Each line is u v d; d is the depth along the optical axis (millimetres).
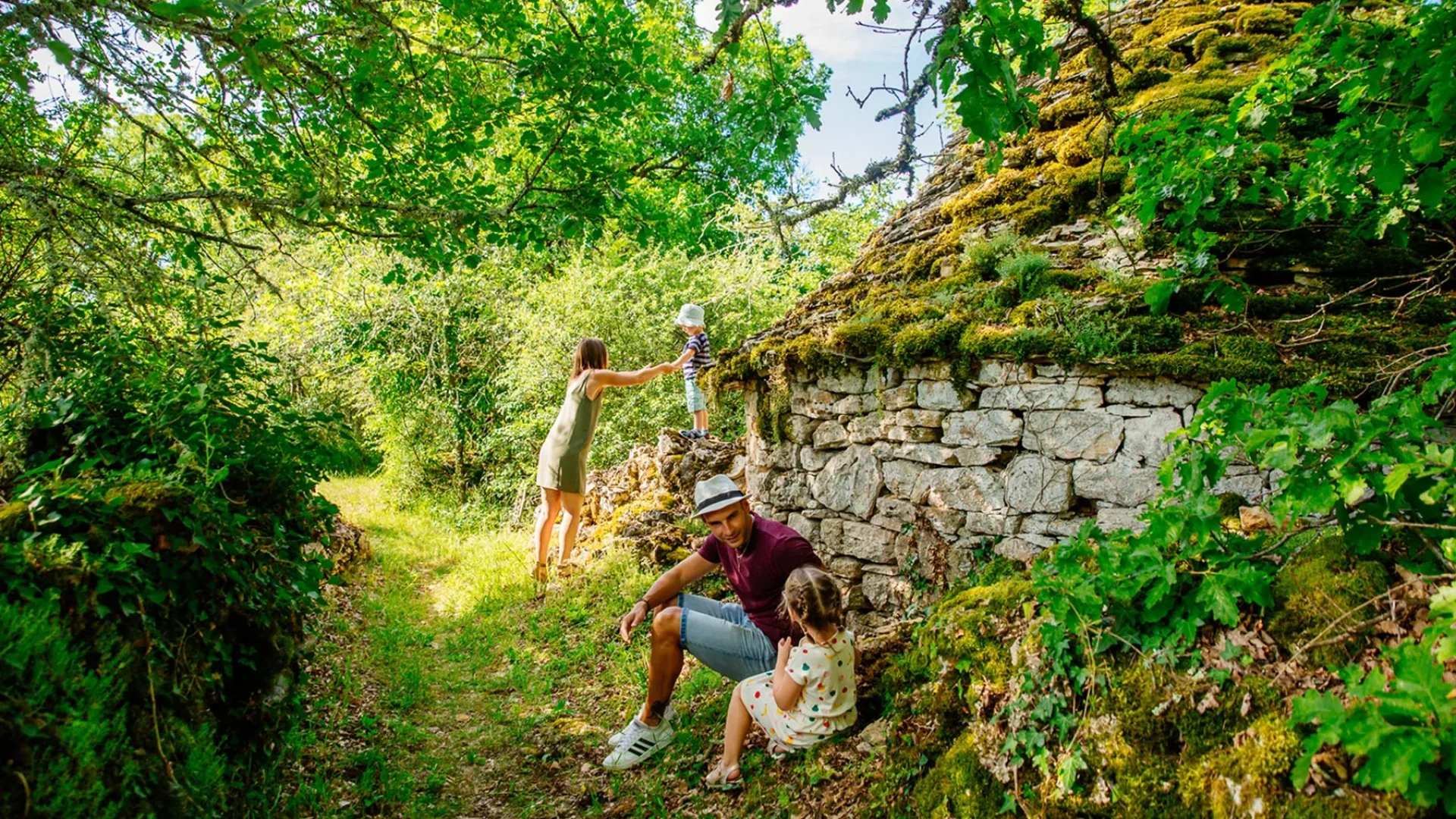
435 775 3977
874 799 2916
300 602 3293
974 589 3309
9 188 3457
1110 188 4949
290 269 11258
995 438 4238
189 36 3734
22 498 2297
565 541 6863
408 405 13211
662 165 4910
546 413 11203
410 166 4832
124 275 3766
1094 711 2381
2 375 3238
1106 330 3830
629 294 11742
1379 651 2014
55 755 1855
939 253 5473
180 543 2457
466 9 4406
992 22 2027
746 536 3621
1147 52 5812
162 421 2898
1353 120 2904
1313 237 4023
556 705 4801
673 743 3992
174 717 2342
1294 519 2266
